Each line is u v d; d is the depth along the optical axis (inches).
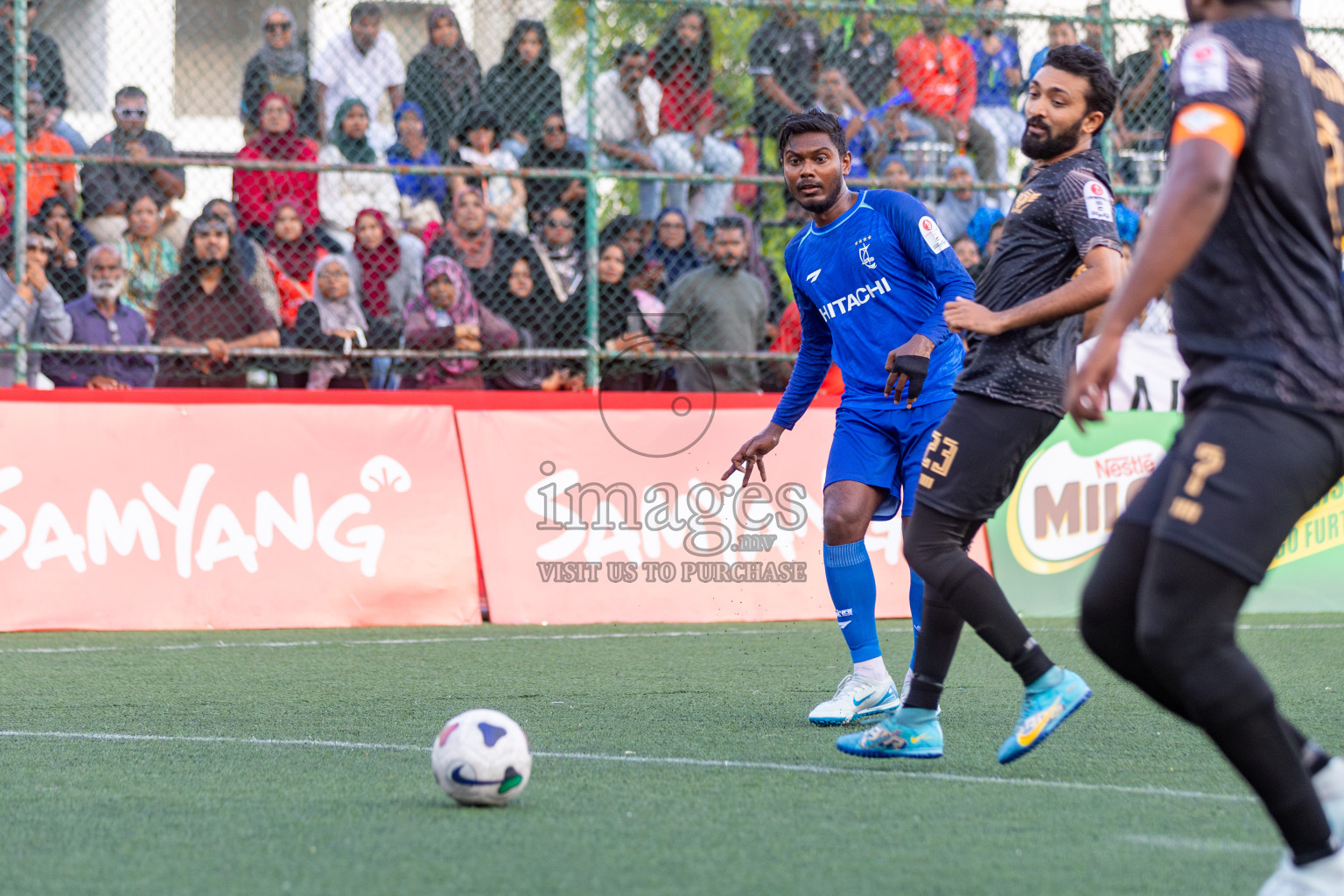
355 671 904.3
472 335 1267.2
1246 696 352.8
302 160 1309.1
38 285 1200.2
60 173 1235.2
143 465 1152.2
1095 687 813.2
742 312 1307.8
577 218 1352.1
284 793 529.3
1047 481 1289.4
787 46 1386.6
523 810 495.2
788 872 407.2
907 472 688.4
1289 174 350.9
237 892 387.2
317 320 1253.1
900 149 1403.8
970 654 977.5
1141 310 339.9
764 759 601.0
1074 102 562.6
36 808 502.3
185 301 1224.8
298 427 1194.0
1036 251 564.7
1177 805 504.1
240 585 1152.2
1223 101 340.2
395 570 1185.4
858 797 517.7
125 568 1135.0
